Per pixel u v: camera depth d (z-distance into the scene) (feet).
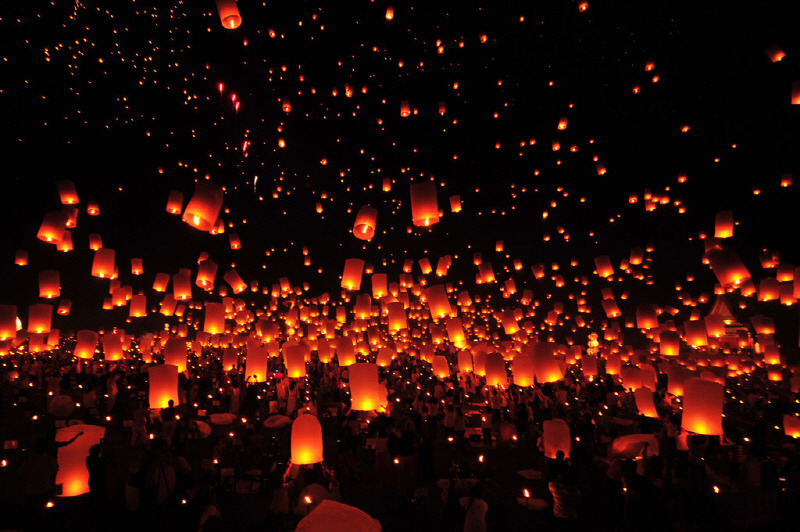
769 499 22.98
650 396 30.55
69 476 22.56
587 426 31.58
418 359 80.69
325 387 61.21
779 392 52.70
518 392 46.14
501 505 22.98
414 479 29.12
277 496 21.21
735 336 75.46
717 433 20.35
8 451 32.04
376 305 73.05
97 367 62.64
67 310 41.14
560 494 21.24
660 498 17.35
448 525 22.75
